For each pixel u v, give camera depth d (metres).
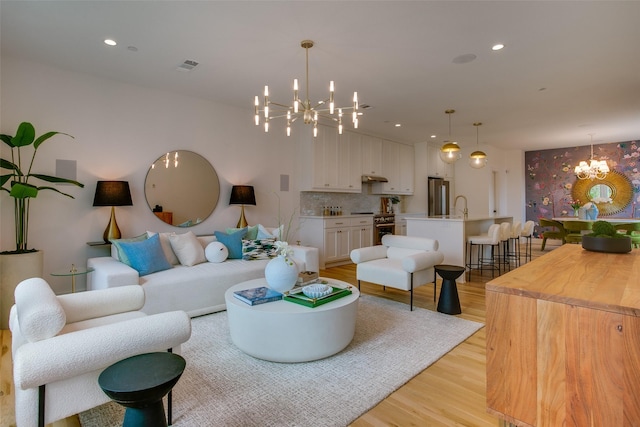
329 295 2.69
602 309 1.02
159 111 4.43
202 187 4.82
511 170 9.63
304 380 2.25
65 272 3.14
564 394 1.08
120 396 1.29
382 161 7.40
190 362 2.50
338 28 2.92
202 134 4.82
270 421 1.83
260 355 2.49
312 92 4.51
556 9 2.65
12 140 3.10
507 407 1.20
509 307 1.20
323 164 6.12
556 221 7.57
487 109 5.36
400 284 3.64
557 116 5.79
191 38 3.08
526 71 3.87
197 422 1.82
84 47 3.25
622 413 0.98
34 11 2.64
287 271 2.70
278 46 3.23
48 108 3.65
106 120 4.02
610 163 8.50
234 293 2.85
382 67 3.73
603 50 3.36
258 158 5.49
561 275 1.40
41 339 1.46
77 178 3.82
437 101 4.94
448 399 2.05
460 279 4.92
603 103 5.07
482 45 3.25
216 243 4.10
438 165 8.63
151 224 4.37
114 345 1.51
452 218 5.37
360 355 2.60
